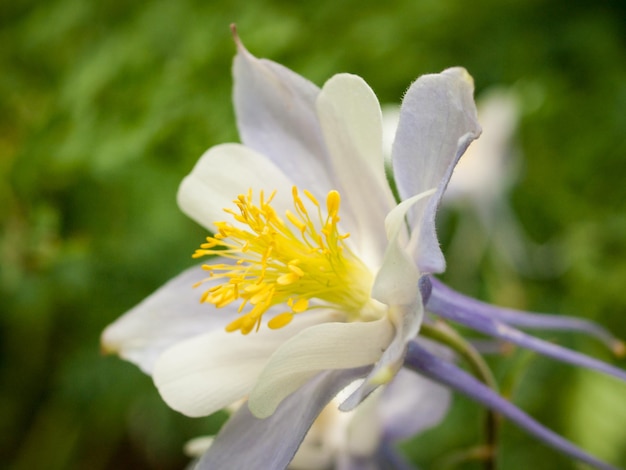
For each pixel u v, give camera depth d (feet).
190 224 0.93
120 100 0.90
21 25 1.06
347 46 0.98
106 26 1.03
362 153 0.56
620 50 1.18
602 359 1.04
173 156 0.91
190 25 0.93
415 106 0.53
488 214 1.15
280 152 0.60
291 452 0.52
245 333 0.56
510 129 1.14
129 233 0.93
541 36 1.18
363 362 0.54
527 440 0.96
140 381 0.95
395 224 0.52
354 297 0.58
